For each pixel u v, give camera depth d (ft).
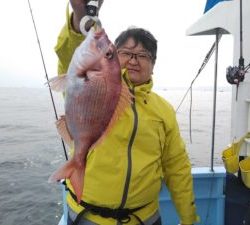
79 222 3.02
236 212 5.10
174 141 3.32
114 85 2.45
